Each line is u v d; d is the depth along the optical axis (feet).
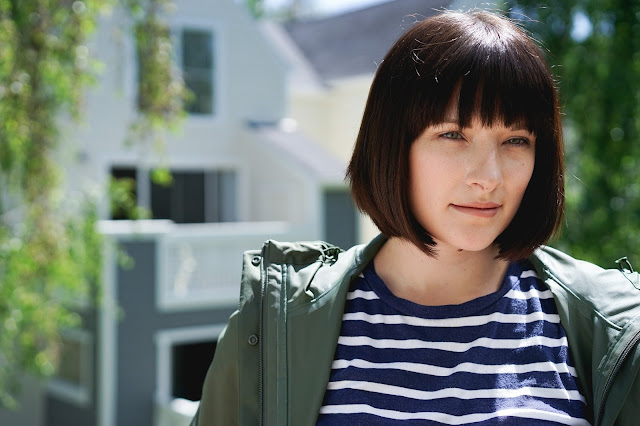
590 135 18.86
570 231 18.86
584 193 19.12
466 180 4.33
